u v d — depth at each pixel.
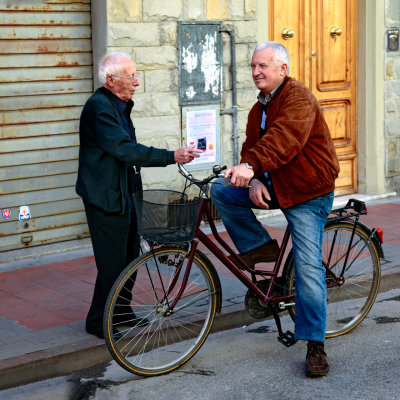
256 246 4.63
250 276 4.91
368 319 5.29
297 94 4.26
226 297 5.44
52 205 6.88
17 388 4.23
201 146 7.47
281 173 4.35
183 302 4.46
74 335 4.70
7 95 6.52
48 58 6.68
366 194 8.90
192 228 4.10
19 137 6.62
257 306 4.64
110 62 4.45
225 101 7.59
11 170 6.62
